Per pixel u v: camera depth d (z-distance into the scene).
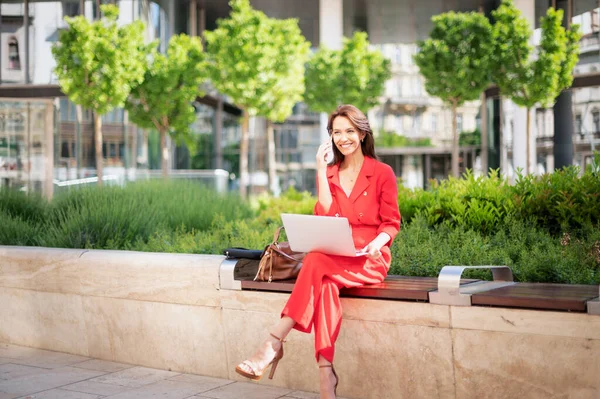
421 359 3.91
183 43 22.05
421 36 29.91
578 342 3.40
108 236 7.30
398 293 3.93
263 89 22.22
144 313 5.10
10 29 21.94
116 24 19.72
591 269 4.89
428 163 26.92
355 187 4.18
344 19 28.33
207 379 4.77
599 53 21.36
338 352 4.23
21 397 4.38
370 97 25.94
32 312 5.82
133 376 4.88
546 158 22.56
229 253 4.75
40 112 15.38
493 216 6.44
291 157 34.19
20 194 9.55
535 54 22.33
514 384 3.60
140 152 23.50
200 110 29.95
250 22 21.91
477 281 4.26
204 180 22.98
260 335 4.55
